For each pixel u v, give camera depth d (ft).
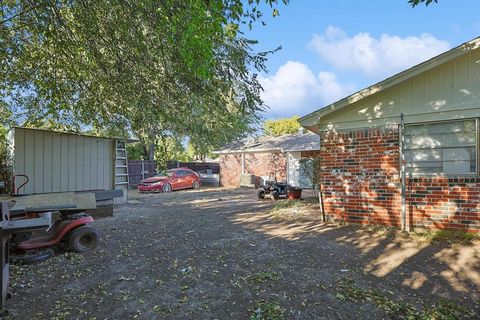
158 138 25.49
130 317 10.84
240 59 19.89
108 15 18.63
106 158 37.04
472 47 19.49
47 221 11.80
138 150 78.89
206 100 22.08
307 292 12.60
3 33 19.34
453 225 20.56
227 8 14.93
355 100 23.47
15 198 19.67
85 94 22.53
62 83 22.03
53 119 25.67
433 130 21.63
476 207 19.94
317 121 25.30
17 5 19.06
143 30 18.80
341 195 24.79
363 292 12.55
